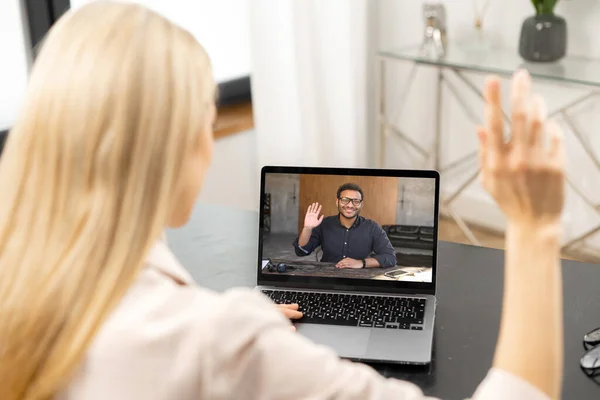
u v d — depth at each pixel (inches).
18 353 28.2
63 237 28.3
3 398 29.0
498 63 116.6
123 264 28.1
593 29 118.0
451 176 141.6
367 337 52.5
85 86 28.0
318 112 129.9
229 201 132.6
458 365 50.1
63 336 28.0
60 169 28.4
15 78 110.1
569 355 50.4
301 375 28.0
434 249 57.5
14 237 28.9
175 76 28.6
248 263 64.4
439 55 122.1
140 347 28.0
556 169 29.4
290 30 123.0
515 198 30.1
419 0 134.3
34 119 28.7
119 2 30.5
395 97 143.5
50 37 29.7
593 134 123.6
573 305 56.2
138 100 28.0
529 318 30.1
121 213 28.1
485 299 57.8
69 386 28.6
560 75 109.3
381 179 58.2
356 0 129.0
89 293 28.0
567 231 130.3
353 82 131.6
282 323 29.2
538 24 113.3
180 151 28.9
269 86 124.6
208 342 27.8
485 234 137.9
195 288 31.0
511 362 30.0
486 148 30.0
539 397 29.3
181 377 27.6
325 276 59.0
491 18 127.6
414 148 144.2
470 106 134.7
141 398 27.8
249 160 134.1
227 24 131.2
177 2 122.3
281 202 59.6
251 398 28.2
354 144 134.3
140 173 28.1
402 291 57.9
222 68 133.3
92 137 27.8
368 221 58.4
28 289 28.0
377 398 28.4
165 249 34.9
